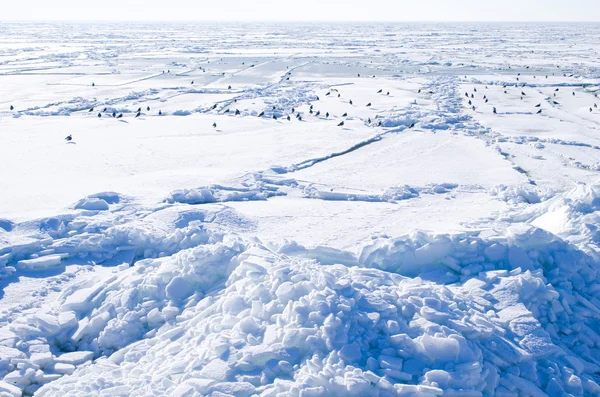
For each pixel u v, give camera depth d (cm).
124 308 823
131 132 2472
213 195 1541
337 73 5319
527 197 1550
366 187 1681
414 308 702
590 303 821
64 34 15862
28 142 2205
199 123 2706
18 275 984
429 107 3281
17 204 1389
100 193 1427
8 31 18212
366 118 2962
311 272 748
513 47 9738
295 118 2894
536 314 777
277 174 1794
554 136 2480
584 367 716
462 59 7000
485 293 798
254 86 4253
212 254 879
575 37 13988
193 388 575
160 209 1350
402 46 9975
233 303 723
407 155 2105
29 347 759
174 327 771
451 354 630
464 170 1886
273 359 616
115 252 1095
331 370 584
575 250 902
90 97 3694
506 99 3631
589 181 1761
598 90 4050
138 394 595
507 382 644
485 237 939
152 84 4438
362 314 671
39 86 4256
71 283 969
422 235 938
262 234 1241
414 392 573
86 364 738
